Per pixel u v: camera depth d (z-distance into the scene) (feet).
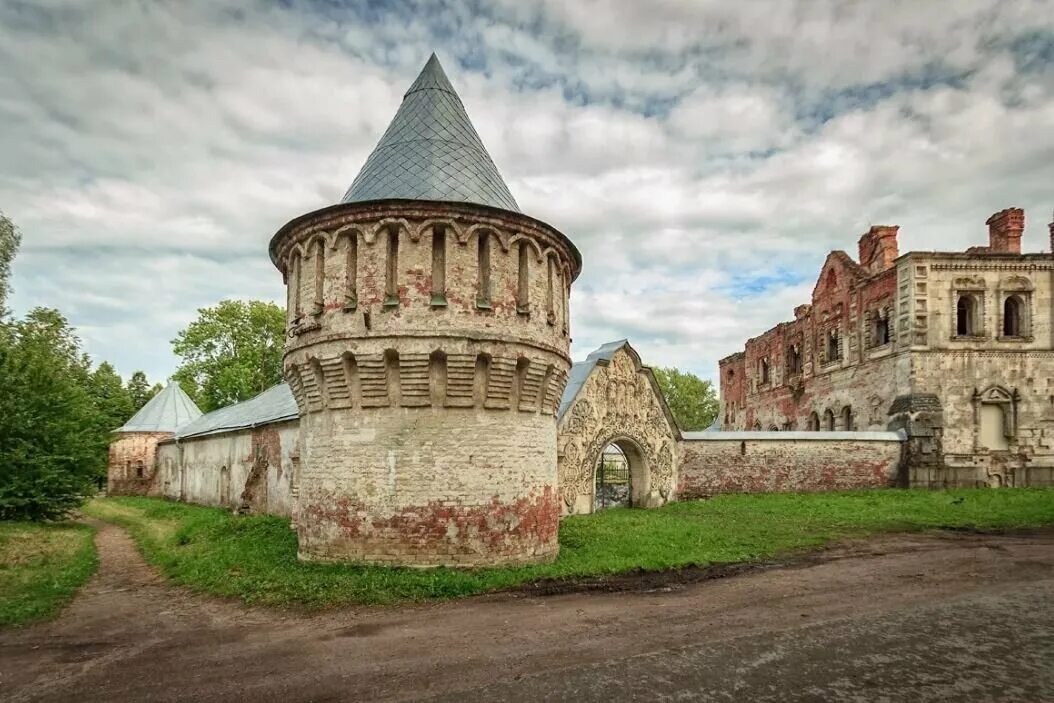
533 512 55.72
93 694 29.17
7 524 89.61
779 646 35.04
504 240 54.75
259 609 43.27
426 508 51.44
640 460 111.04
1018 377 120.88
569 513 96.84
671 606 42.98
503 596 45.60
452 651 34.24
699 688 29.63
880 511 88.74
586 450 100.58
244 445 108.88
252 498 97.45
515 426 55.11
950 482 114.62
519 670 31.60
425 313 51.98
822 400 154.51
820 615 40.83
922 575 52.03
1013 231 126.00
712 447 116.47
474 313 52.95
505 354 53.52
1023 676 31.24
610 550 61.72
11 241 131.64
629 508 109.50
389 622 39.58
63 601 47.65
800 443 117.39
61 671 32.24
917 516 83.97
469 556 51.67
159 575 58.59
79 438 104.68
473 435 52.95
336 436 53.83
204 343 213.05
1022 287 121.90
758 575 52.54
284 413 90.17
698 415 290.15
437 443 52.11
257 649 35.06
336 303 53.93
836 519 83.41
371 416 52.75
